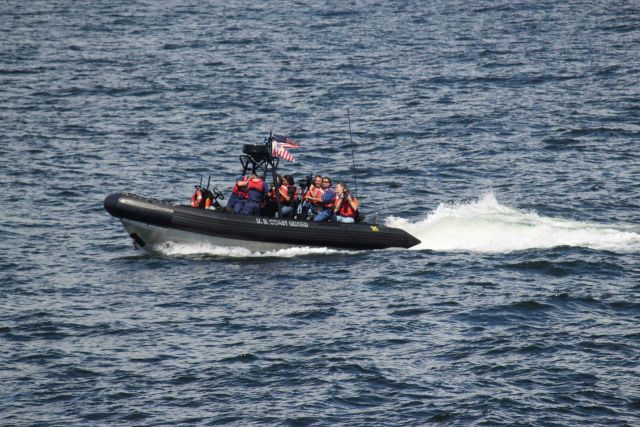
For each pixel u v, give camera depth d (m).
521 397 60.66
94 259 88.50
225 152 131.12
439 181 116.25
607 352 66.62
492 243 91.44
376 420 58.34
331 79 179.88
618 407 59.41
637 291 77.75
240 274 83.50
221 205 95.31
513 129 141.00
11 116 151.50
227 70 189.75
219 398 61.22
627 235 92.94
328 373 64.12
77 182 115.88
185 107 158.50
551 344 67.94
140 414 59.31
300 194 93.31
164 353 67.62
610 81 172.62
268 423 58.16
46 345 69.00
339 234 89.25
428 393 61.41
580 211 102.75
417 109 155.00
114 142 135.88
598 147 130.38
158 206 87.06
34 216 102.25
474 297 76.94
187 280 82.12
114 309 75.81
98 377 64.12
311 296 78.06
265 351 67.69
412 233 94.94
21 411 59.69
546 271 82.88
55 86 175.38
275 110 155.88
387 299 77.06
